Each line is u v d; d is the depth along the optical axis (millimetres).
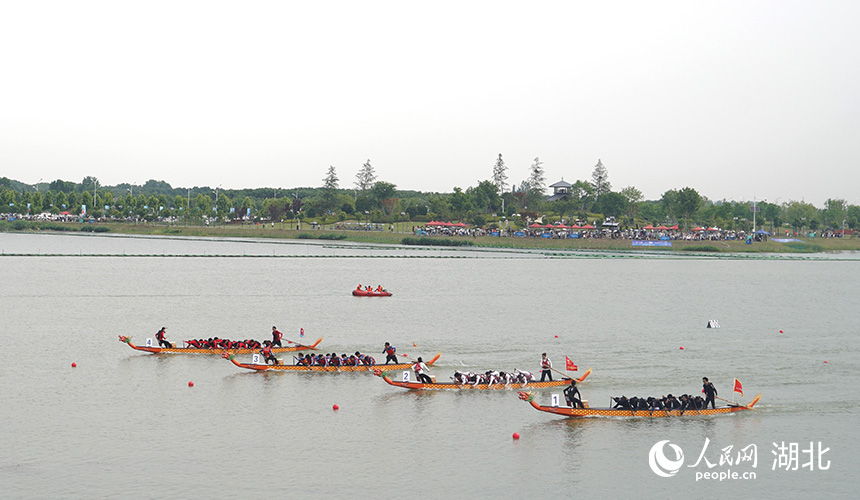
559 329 112938
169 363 83000
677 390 75000
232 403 68500
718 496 51562
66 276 181875
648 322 122250
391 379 77250
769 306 149000
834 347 99500
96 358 85125
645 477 54094
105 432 60219
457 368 84000
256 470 53469
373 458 56156
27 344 92938
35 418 63188
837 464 57000
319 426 62812
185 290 157500
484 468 54906
